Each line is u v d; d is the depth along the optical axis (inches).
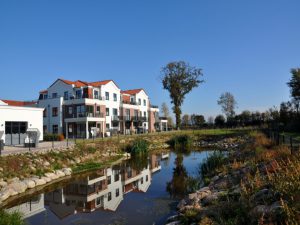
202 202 430.9
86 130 1670.8
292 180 327.3
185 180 708.0
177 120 2471.7
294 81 1706.4
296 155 455.5
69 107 1798.7
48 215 471.2
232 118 2837.1
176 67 2429.9
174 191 612.1
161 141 1723.7
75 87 1872.5
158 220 426.3
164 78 2458.2
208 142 1769.2
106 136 1749.5
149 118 2465.6
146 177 791.7
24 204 537.6
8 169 665.0
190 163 1009.5
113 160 1109.1
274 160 480.1
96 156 1069.1
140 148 1322.6
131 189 649.0
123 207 501.7
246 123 2605.8
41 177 706.2
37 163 773.3
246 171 526.3
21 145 1120.8
